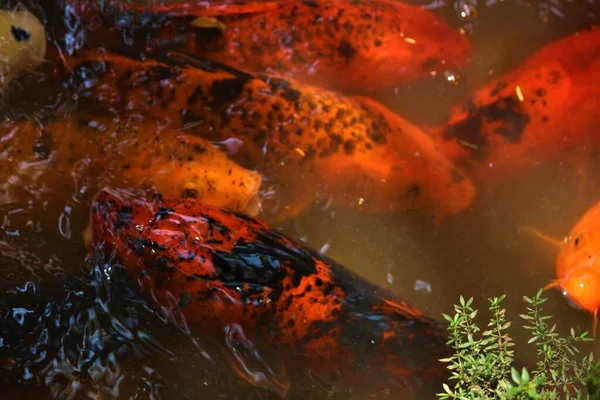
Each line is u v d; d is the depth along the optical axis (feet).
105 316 8.89
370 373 8.77
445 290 9.12
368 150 9.38
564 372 8.45
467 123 9.53
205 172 9.28
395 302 8.95
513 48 9.84
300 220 9.31
